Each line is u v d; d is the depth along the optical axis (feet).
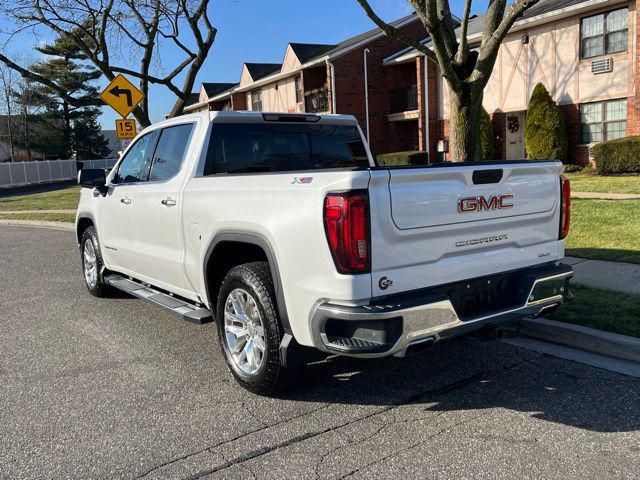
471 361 15.24
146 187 17.60
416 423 12.01
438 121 81.30
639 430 11.33
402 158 79.61
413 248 11.35
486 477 9.94
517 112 71.10
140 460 10.97
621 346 14.82
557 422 11.78
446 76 26.61
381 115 90.38
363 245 10.74
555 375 14.08
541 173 13.42
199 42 51.19
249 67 122.42
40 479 10.43
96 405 13.46
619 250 24.48
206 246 14.53
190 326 19.54
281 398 13.50
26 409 13.35
